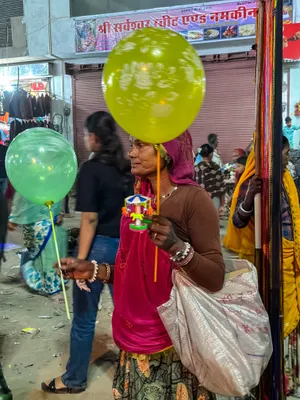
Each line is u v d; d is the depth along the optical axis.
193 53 1.36
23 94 10.81
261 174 2.19
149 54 1.28
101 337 3.61
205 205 1.56
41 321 3.93
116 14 11.09
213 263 1.50
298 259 2.55
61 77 12.02
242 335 1.61
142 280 1.62
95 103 11.91
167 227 1.40
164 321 1.58
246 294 1.67
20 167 1.76
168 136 1.40
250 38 10.24
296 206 2.59
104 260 2.61
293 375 2.69
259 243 2.18
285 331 2.58
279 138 1.96
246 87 10.65
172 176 1.59
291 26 6.05
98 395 2.80
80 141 12.11
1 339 3.57
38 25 11.64
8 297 4.53
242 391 1.52
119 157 2.62
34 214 4.30
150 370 1.68
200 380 1.59
